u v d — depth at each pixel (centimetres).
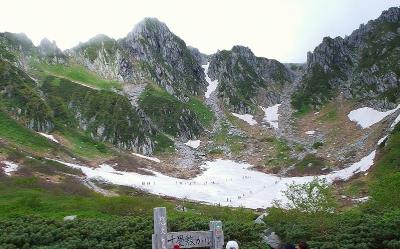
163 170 14662
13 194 7169
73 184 9331
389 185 4159
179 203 9394
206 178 13938
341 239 2839
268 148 18325
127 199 6212
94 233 3083
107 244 2888
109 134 17175
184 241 1853
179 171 14812
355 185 10444
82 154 14500
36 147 13225
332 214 3475
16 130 13988
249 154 17712
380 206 4106
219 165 16162
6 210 5738
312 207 3481
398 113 16888
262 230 3469
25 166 10244
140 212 5953
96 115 17962
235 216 5328
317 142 17775
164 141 18675
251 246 2931
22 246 2881
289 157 16388
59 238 3084
